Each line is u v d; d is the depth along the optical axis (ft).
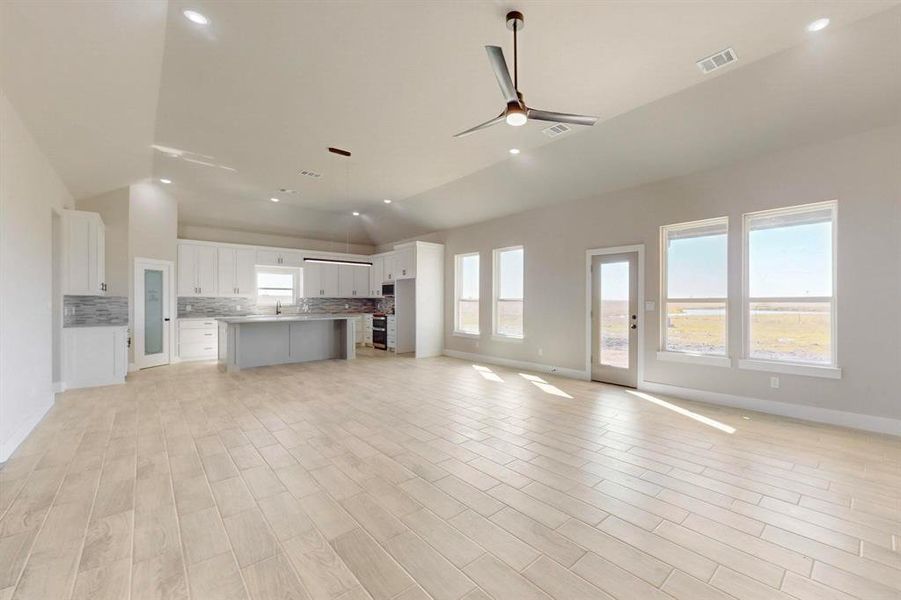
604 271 17.94
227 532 6.45
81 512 7.01
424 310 25.91
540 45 9.21
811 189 12.11
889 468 8.82
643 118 12.97
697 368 14.74
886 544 6.16
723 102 11.59
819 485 8.09
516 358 21.90
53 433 11.09
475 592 5.16
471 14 8.20
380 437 10.87
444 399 14.92
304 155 16.37
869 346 11.21
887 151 10.89
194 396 15.24
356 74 10.44
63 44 8.79
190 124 13.37
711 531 6.52
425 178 19.62
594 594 5.12
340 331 25.14
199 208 24.34
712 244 14.62
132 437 10.78
